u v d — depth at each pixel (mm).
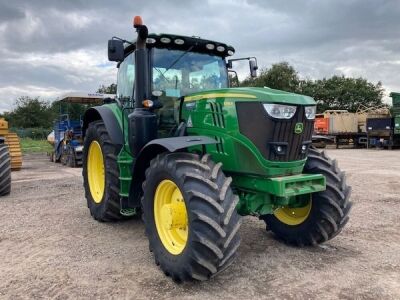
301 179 3734
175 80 4824
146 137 4441
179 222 3615
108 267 3926
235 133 3756
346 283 3486
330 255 4199
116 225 5461
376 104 44000
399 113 20359
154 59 4730
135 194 4410
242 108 3717
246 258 4133
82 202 7012
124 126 5090
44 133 43344
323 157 4379
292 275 3674
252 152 3672
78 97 13492
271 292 3330
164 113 4707
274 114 3588
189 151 4066
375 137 21656
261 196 3930
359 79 45156
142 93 4496
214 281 3568
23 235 5035
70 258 4180
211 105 3992
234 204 3334
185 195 3369
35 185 9047
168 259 3607
